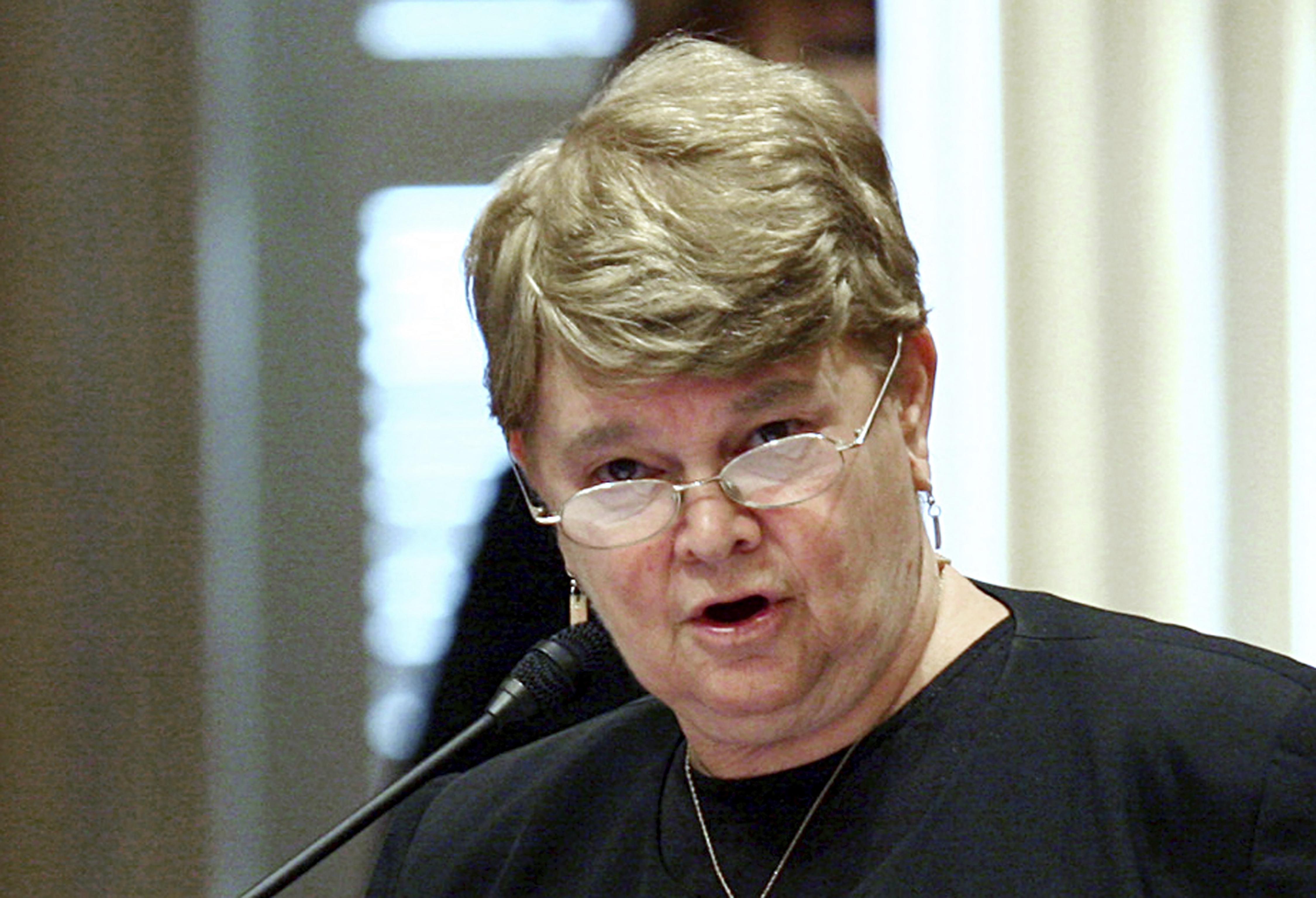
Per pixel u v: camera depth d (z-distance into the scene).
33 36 9.62
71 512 9.70
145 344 9.67
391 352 9.49
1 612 9.69
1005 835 4.18
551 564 6.89
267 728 9.58
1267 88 8.07
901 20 8.23
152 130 9.63
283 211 9.55
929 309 4.43
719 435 4.10
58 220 9.68
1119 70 8.18
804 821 4.43
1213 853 4.06
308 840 9.53
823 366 4.13
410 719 7.64
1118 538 8.17
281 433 9.57
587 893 4.71
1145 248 8.16
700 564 4.16
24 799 9.66
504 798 5.14
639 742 4.98
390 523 9.52
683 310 3.92
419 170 9.48
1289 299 8.06
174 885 9.62
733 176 4.05
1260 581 8.06
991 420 8.27
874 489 4.25
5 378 9.71
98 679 9.68
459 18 9.27
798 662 4.20
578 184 4.15
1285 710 4.16
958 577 4.75
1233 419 8.11
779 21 7.90
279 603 9.58
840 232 4.11
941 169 8.30
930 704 4.42
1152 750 4.19
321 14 9.51
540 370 4.23
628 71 4.49
